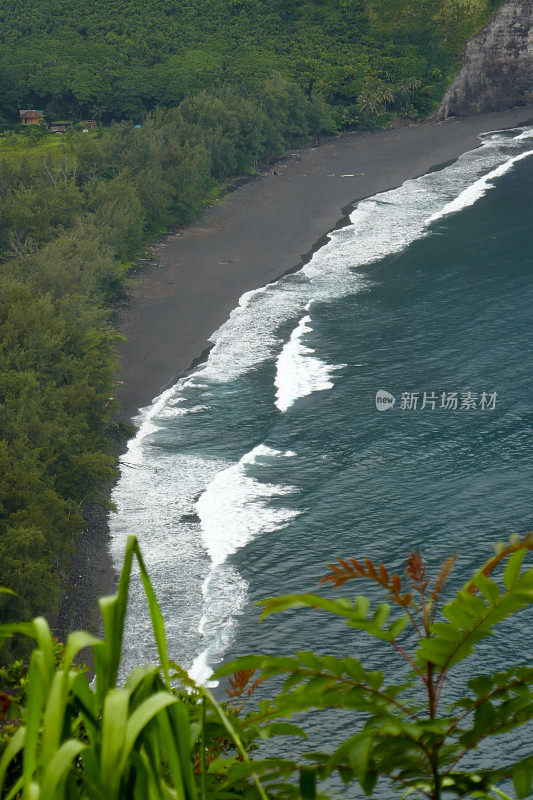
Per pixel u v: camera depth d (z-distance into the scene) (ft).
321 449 214.28
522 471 195.21
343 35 612.29
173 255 359.05
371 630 8.79
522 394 230.68
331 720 115.24
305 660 8.93
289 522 186.60
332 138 537.24
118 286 311.68
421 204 411.95
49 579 148.77
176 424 233.14
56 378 210.79
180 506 196.03
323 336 281.95
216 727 9.15
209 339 285.02
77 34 624.59
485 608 8.29
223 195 435.94
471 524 178.60
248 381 254.27
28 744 6.42
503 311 285.64
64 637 157.89
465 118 576.61
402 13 613.52
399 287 316.81
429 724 8.56
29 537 148.46
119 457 217.15
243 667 8.87
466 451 205.77
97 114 563.89
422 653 8.52
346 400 237.25
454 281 316.81
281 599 8.81
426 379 245.65
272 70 563.07
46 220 325.01
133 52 597.11
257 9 638.53
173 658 151.74
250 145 460.96
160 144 420.77
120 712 6.10
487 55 581.94
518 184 427.74
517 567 8.27
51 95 577.02
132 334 290.97
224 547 180.14
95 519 190.90
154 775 6.58
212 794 8.62
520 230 363.56
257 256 358.84
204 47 604.49
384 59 579.89
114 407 214.28
